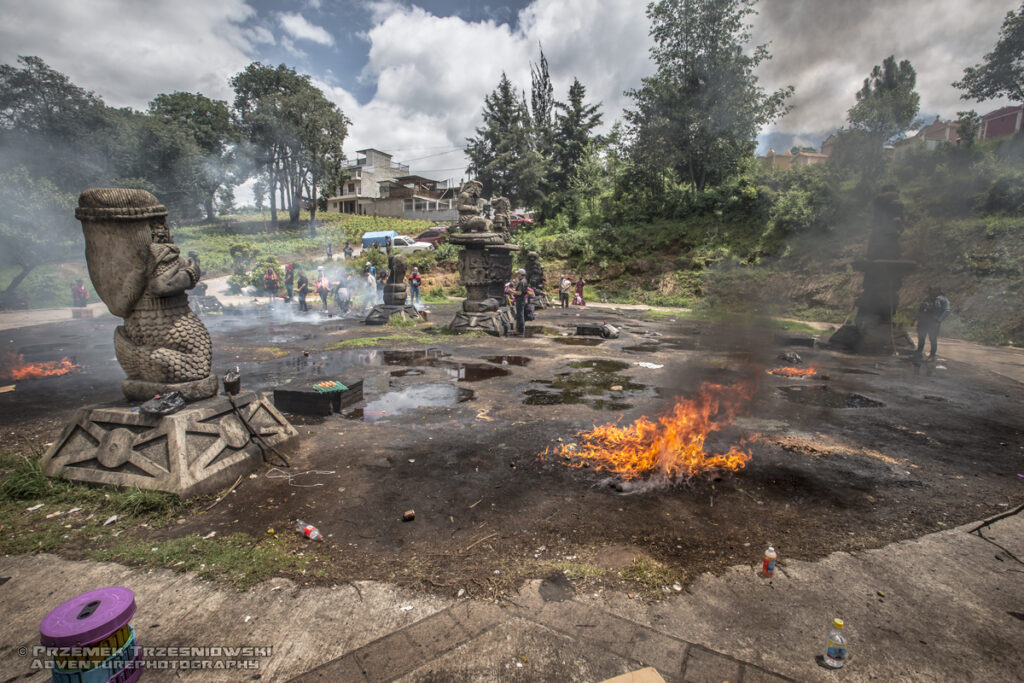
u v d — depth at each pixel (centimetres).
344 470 474
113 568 319
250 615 277
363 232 4725
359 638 260
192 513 390
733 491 438
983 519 396
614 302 2800
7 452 514
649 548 344
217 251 3784
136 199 450
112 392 775
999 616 283
